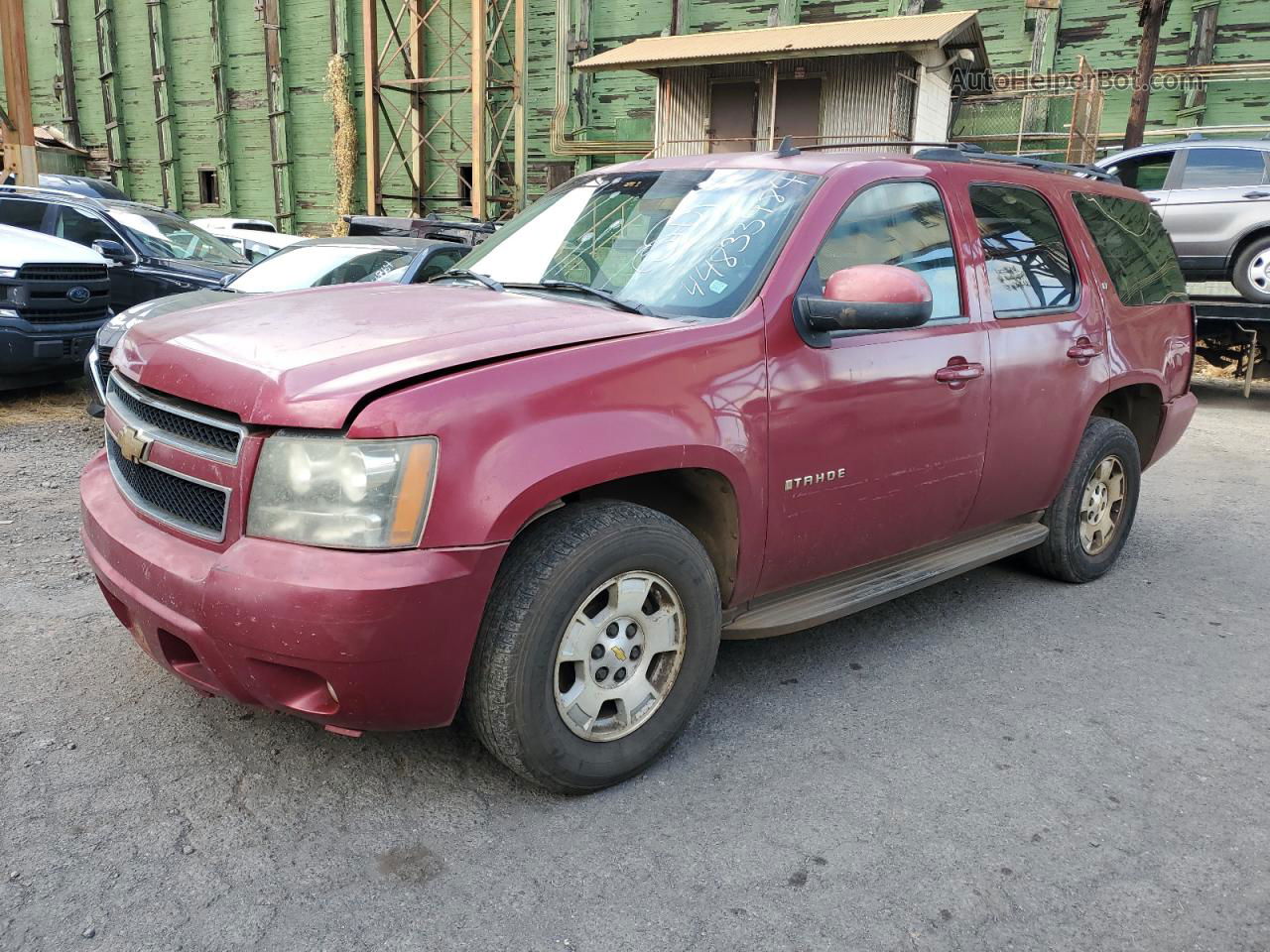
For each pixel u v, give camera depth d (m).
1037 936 2.26
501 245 3.80
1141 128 12.42
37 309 7.79
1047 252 4.23
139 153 28.30
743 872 2.46
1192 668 3.78
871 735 3.19
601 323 2.82
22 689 3.27
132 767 2.84
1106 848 2.60
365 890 2.35
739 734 3.18
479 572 2.38
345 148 23.73
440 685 2.44
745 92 17.09
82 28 28.23
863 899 2.37
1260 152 10.02
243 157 26.30
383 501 2.31
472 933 2.21
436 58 22.81
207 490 2.51
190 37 26.55
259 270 7.93
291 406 2.35
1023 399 3.92
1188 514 6.15
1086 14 16.94
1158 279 4.98
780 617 3.22
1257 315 9.77
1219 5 15.87
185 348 2.72
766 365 2.96
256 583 2.29
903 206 3.55
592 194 3.76
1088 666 3.78
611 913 2.29
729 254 3.16
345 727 2.49
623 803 2.76
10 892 2.28
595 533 2.60
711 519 3.05
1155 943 2.24
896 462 3.42
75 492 5.73
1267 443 8.45
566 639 2.63
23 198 9.79
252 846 2.50
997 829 2.67
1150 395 4.92
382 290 3.39
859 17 18.83
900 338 3.39
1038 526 4.42
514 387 2.47
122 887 2.32
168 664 2.66
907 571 3.74
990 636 4.06
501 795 2.78
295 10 24.67
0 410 7.98
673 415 2.73
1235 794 2.88
